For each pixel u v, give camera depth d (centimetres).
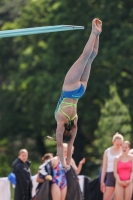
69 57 7031
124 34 6531
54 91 6844
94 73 6781
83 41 6850
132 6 6881
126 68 6638
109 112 5819
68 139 1992
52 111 6744
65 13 6994
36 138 7981
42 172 2669
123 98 6612
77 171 2936
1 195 2852
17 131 8075
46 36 7656
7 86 7931
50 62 7062
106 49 6506
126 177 2764
